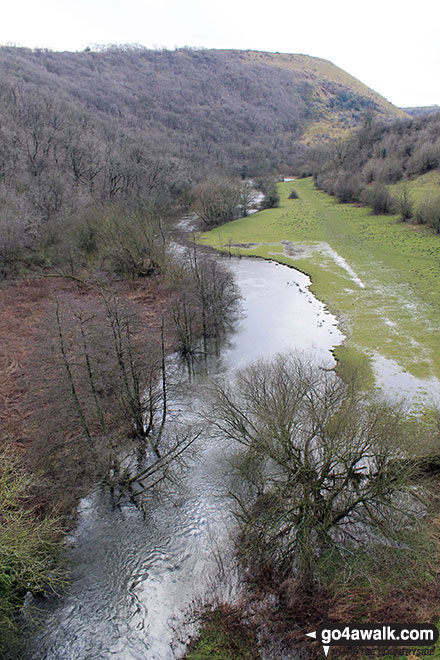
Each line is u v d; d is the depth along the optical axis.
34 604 16.89
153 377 26.44
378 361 32.75
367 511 17.80
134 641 15.62
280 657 14.91
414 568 16.83
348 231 69.12
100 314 25.09
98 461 20.89
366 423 19.34
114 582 17.67
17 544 15.05
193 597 17.05
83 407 22.30
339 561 17.30
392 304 42.78
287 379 22.30
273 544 17.23
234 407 20.84
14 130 71.00
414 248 57.31
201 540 19.31
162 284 47.81
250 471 20.58
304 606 16.11
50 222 52.66
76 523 20.39
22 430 25.75
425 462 18.89
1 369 32.22
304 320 41.22
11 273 49.97
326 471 17.12
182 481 22.38
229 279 44.16
